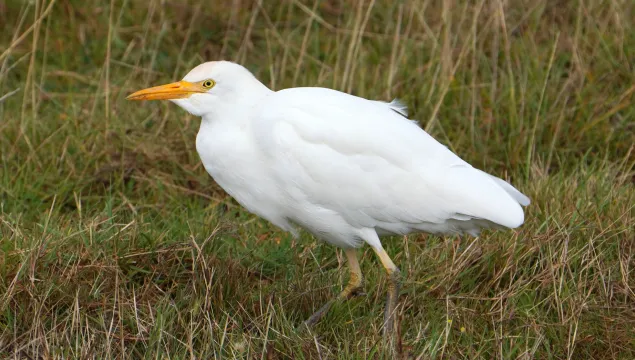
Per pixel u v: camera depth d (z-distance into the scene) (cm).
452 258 938
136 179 1143
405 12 1435
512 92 1190
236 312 853
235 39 1462
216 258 916
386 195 818
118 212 1070
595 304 877
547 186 1043
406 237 952
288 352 814
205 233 977
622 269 896
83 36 1480
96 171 1137
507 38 1212
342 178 813
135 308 817
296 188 829
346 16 1478
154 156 1164
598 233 962
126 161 1155
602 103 1220
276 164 824
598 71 1274
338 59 1259
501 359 791
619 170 1119
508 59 1211
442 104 1234
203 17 1500
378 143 806
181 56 1418
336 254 980
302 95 827
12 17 1519
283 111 817
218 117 851
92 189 1138
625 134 1183
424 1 1350
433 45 1298
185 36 1466
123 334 805
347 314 884
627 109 1214
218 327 818
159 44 1459
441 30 1341
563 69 1309
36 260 856
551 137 1181
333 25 1492
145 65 1434
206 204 1131
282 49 1412
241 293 884
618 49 1295
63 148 1157
